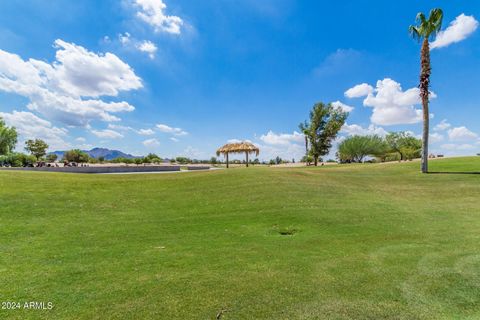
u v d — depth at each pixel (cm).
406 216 853
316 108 4219
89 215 906
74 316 332
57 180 1419
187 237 666
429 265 475
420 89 1947
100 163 5441
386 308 345
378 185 1548
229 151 3878
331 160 6469
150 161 5759
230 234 690
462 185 1441
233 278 431
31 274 449
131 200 1159
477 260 495
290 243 609
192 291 390
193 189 1377
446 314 332
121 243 619
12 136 4534
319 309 344
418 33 1923
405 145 5747
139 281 423
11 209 898
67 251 563
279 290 392
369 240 625
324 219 811
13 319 325
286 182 1435
